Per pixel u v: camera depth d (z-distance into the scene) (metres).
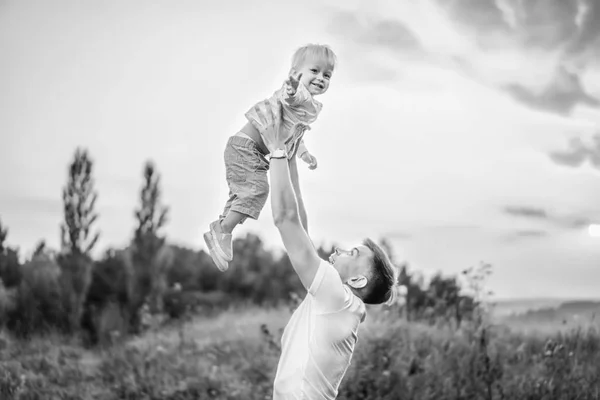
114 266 9.62
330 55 3.38
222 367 7.78
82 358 8.57
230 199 3.44
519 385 7.21
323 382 3.16
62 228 9.41
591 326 8.05
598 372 7.40
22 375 7.61
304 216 3.67
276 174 3.06
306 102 3.23
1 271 9.29
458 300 8.57
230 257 3.35
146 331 9.13
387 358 7.35
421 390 7.11
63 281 9.20
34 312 9.02
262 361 7.80
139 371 7.84
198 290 10.10
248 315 9.48
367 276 3.35
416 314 8.66
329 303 3.14
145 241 9.65
